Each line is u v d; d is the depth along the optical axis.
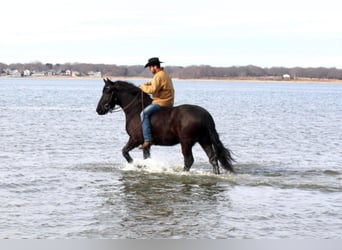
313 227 10.37
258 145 24.34
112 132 29.38
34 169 16.36
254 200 12.59
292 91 164.75
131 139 16.23
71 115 42.53
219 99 85.62
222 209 11.70
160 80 15.50
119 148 22.34
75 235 9.70
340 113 53.75
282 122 39.34
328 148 23.62
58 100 70.06
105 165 17.34
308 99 96.56
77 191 13.35
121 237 9.62
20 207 11.59
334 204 12.24
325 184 14.49
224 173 16.00
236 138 27.23
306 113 52.44
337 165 18.42
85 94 98.00
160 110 15.64
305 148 23.47
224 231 10.05
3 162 17.64
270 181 14.86
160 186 14.11
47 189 13.48
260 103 73.88
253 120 40.56
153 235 9.75
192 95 102.88
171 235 9.77
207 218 10.94
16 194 12.86
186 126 15.15
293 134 30.05
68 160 18.48
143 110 15.70
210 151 15.59
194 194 13.20
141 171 16.16
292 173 16.38
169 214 11.24
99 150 21.53
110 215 11.10
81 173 15.80
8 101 63.00
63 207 11.70
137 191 13.47
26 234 9.73
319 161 19.38
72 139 25.25
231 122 37.97
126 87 16.31
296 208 11.82
